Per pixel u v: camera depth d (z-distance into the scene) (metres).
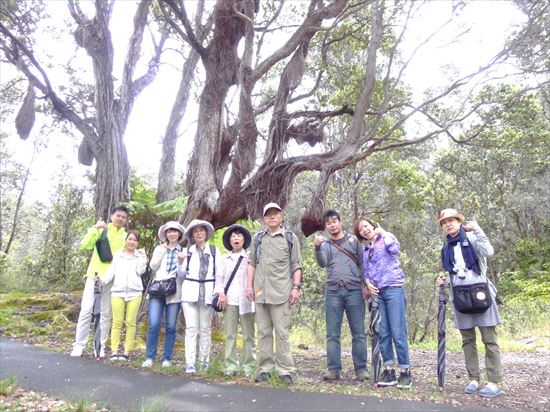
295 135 11.83
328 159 10.42
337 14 9.63
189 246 6.56
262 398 4.76
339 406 4.58
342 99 12.39
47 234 20.94
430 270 18.89
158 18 14.78
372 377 6.26
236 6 10.37
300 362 8.55
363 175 19.77
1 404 4.19
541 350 12.63
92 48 13.30
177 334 9.70
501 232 26.66
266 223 5.96
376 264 6.04
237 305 6.17
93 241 6.88
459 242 5.74
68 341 8.15
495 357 5.61
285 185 10.43
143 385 5.09
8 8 13.24
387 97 11.48
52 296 12.03
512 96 11.58
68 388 4.84
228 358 6.02
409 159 21.80
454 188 21.61
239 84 10.14
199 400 4.60
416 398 5.15
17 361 6.03
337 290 6.25
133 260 6.86
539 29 10.18
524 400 5.50
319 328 16.58
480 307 5.48
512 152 21.91
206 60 10.75
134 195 14.09
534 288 20.67
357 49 13.21
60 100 13.37
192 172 10.88
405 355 5.80
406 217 19.31
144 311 10.37
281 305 5.70
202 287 6.12
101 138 13.12
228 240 6.56
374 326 6.05
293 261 5.84
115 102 13.54
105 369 5.82
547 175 25.05
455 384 6.48
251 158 10.33
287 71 11.16
